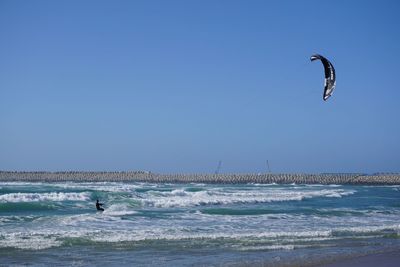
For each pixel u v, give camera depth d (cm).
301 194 3903
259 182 7500
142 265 1155
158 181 7400
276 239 1535
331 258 1235
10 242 1412
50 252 1298
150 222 1916
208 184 6488
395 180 7762
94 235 1545
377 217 2281
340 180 7606
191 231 1692
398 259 1230
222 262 1186
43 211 2381
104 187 4181
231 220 2030
